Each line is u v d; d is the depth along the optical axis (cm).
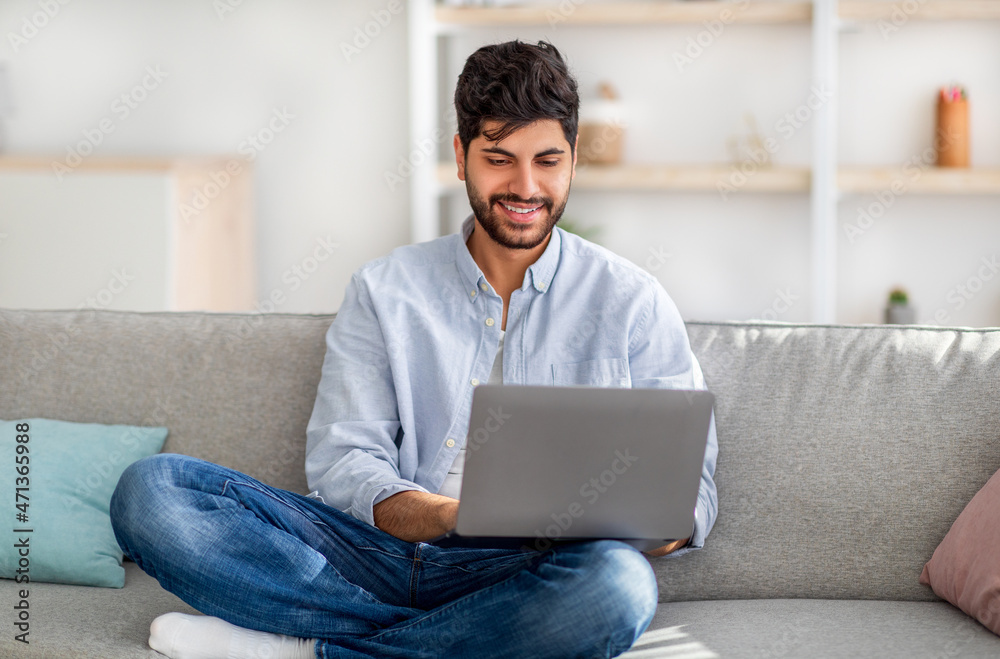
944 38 341
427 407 149
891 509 142
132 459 157
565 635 115
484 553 134
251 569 125
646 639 128
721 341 158
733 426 151
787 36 348
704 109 356
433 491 146
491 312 152
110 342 170
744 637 126
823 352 154
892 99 346
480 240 154
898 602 139
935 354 150
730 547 145
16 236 337
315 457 145
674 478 118
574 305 152
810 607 137
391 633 124
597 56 358
